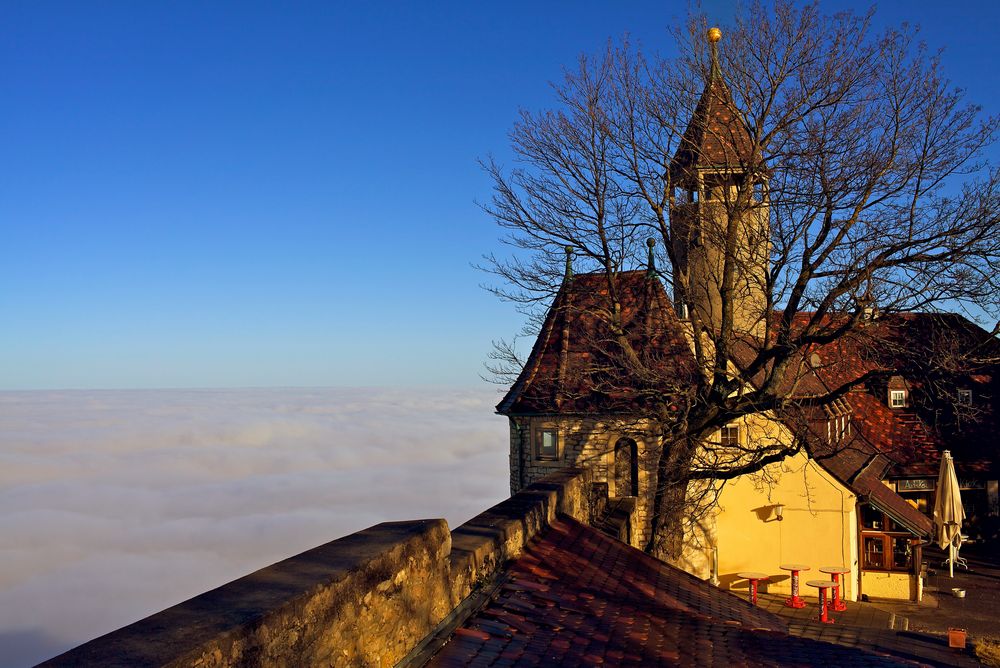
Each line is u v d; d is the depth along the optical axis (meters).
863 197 17.50
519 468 25.14
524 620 7.54
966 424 32.03
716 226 19.20
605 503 21.23
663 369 19.84
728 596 11.76
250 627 4.22
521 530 10.08
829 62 18.06
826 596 23.88
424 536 6.63
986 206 16.66
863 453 29.50
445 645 6.52
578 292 21.39
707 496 24.78
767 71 18.23
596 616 8.11
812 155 17.80
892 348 17.92
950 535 25.09
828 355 28.25
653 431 22.11
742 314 24.62
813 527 25.44
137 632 4.02
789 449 18.27
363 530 6.66
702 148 20.34
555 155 20.39
